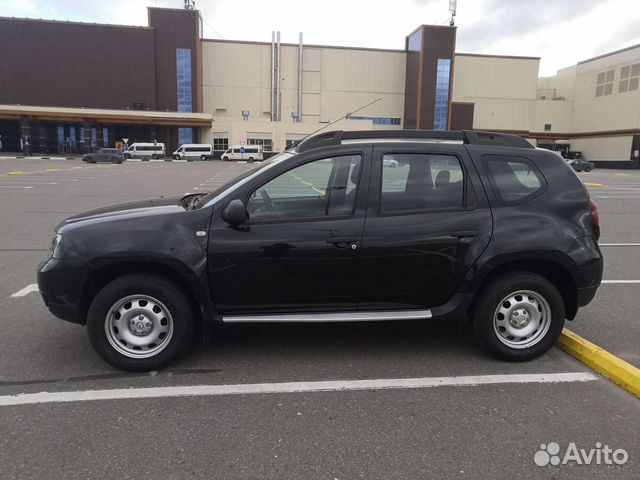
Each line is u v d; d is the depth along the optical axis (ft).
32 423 10.51
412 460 9.39
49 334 15.44
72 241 12.48
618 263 25.91
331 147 13.28
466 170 13.43
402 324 16.55
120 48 225.76
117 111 216.74
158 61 230.07
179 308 12.69
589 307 18.38
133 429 10.33
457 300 13.29
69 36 222.89
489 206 13.29
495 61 263.90
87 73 225.56
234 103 248.52
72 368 13.14
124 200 51.24
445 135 14.01
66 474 8.90
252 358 13.82
